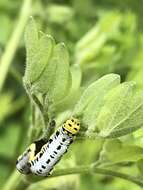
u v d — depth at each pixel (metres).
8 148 0.37
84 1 0.37
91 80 0.30
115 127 0.19
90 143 0.26
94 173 0.22
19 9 0.38
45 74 0.20
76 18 0.36
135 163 0.22
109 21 0.32
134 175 0.22
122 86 0.19
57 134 0.20
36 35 0.19
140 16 0.37
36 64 0.19
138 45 0.32
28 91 0.20
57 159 0.20
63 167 0.25
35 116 0.22
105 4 0.38
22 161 0.20
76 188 0.28
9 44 0.33
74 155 0.26
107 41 0.31
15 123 0.37
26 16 0.34
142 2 0.37
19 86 0.38
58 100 0.20
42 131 0.21
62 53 0.19
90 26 0.36
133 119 0.19
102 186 0.31
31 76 0.20
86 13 0.37
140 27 0.36
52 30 0.35
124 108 0.19
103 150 0.22
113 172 0.22
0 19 0.37
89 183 0.31
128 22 0.33
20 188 0.23
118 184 0.30
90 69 0.30
